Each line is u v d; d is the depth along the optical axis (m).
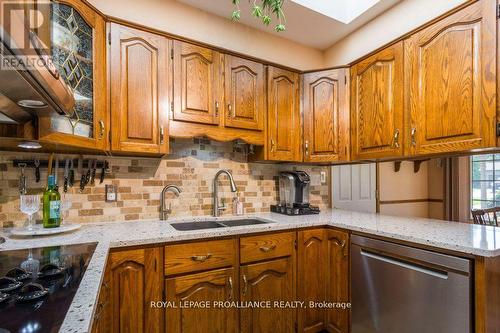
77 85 1.38
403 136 1.78
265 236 1.75
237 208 2.22
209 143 2.17
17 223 1.54
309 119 2.27
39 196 1.53
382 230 1.60
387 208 3.53
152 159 1.95
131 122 1.60
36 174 1.61
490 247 1.19
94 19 1.47
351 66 2.17
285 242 1.82
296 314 1.84
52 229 1.43
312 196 2.66
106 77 1.54
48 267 0.89
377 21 2.23
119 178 1.84
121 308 1.31
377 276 1.62
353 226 1.76
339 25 2.33
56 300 0.68
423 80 1.67
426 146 1.65
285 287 1.80
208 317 1.54
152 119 1.67
